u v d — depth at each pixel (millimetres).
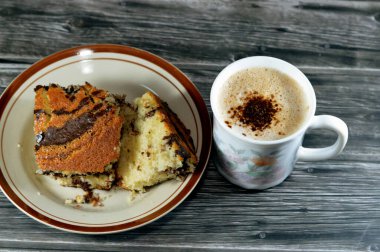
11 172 422
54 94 435
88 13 533
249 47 515
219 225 422
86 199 419
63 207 411
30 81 462
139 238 415
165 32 522
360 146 459
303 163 451
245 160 394
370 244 416
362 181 443
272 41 519
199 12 536
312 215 427
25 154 438
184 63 502
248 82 410
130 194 423
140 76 469
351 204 433
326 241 416
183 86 458
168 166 411
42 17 528
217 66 501
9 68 494
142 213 401
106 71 471
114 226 392
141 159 425
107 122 424
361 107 479
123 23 527
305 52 512
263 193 436
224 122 386
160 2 540
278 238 417
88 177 422
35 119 426
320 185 441
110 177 421
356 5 541
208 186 438
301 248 413
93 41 516
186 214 425
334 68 502
